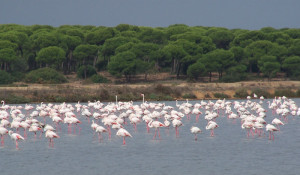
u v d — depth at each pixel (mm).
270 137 34219
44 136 36344
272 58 111875
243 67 113500
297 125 42219
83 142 33375
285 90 87625
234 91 86812
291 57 113875
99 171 24562
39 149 30703
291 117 49219
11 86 89375
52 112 44500
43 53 105938
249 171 24375
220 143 32562
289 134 36531
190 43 115375
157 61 114688
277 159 27172
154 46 110750
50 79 101625
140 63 106812
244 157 27812
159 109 58531
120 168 25203
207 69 110688
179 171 24453
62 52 108000
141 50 110062
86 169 25016
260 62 112750
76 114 53094
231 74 112375
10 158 27828
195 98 80062
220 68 111062
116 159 27453
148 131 38594
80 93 76125
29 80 100188
